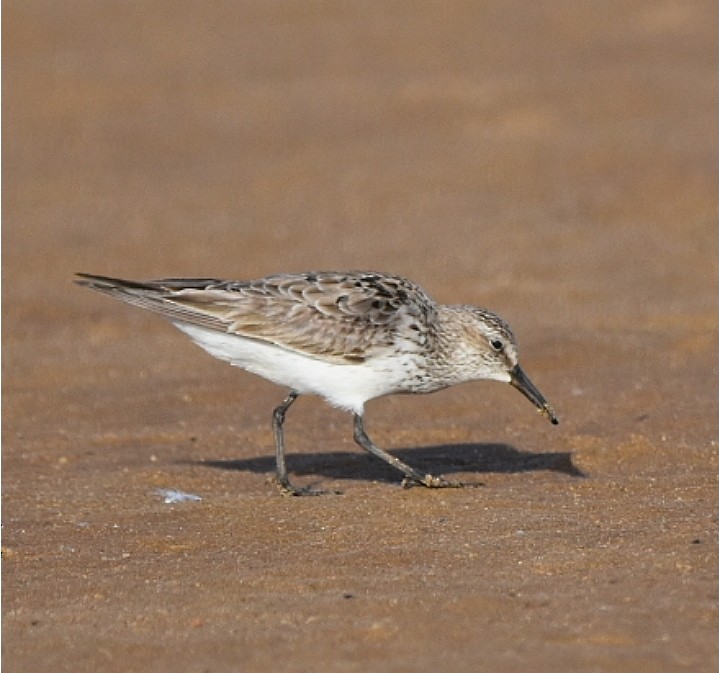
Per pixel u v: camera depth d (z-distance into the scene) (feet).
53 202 84.84
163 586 32.91
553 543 34.96
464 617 29.58
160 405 53.83
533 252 73.31
